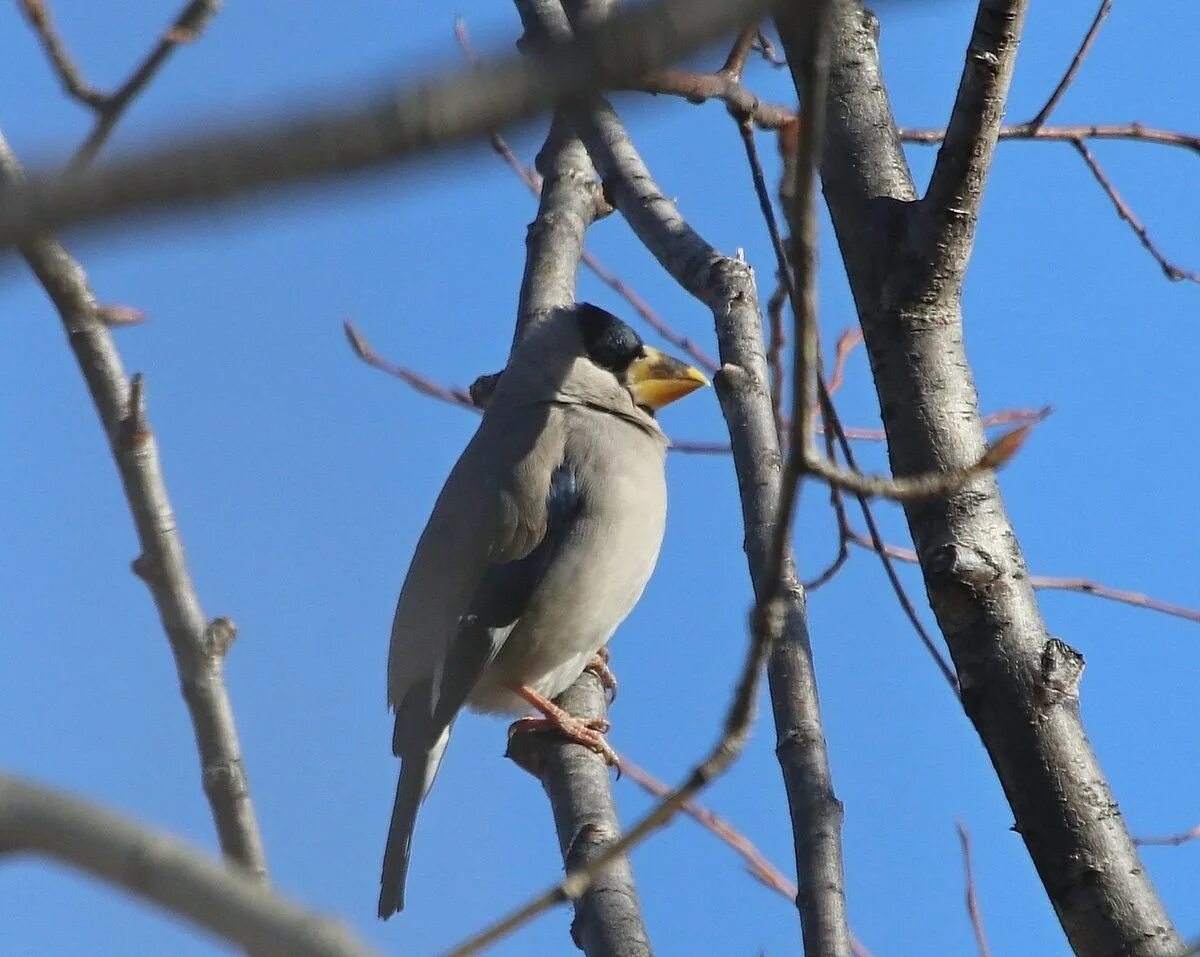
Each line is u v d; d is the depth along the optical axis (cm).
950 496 759
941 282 777
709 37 319
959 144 754
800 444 575
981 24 735
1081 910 721
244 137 304
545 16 1077
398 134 309
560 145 1344
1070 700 738
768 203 908
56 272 595
